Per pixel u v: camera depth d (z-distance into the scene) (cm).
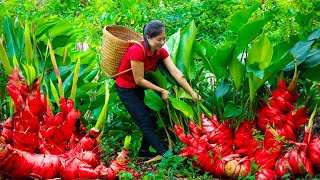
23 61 440
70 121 376
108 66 413
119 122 475
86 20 694
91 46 675
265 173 357
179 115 413
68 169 358
